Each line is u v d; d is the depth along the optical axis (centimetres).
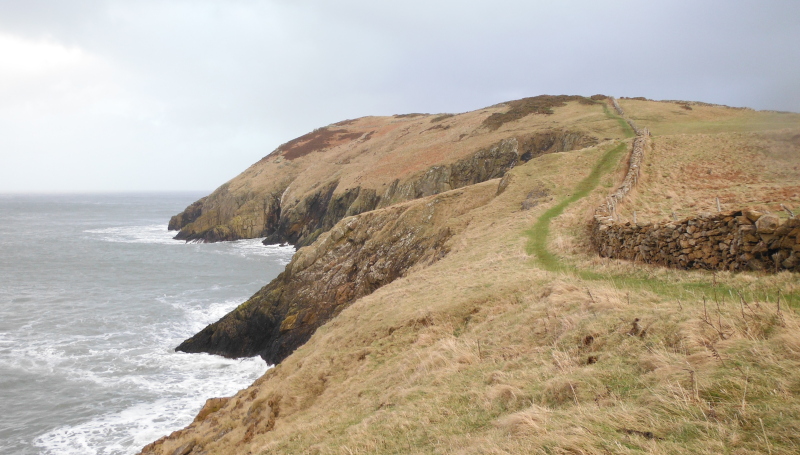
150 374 2736
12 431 2075
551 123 6450
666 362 602
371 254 3538
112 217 14550
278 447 1026
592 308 928
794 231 897
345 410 1087
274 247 7462
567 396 634
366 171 7156
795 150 2745
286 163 10131
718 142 3334
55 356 2942
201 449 1447
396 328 1491
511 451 505
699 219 1146
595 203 2525
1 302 4225
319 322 3139
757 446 387
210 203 10188
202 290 4744
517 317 1112
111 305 4162
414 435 732
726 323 640
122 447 1962
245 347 3194
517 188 3316
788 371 484
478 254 2134
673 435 444
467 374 918
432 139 7888
